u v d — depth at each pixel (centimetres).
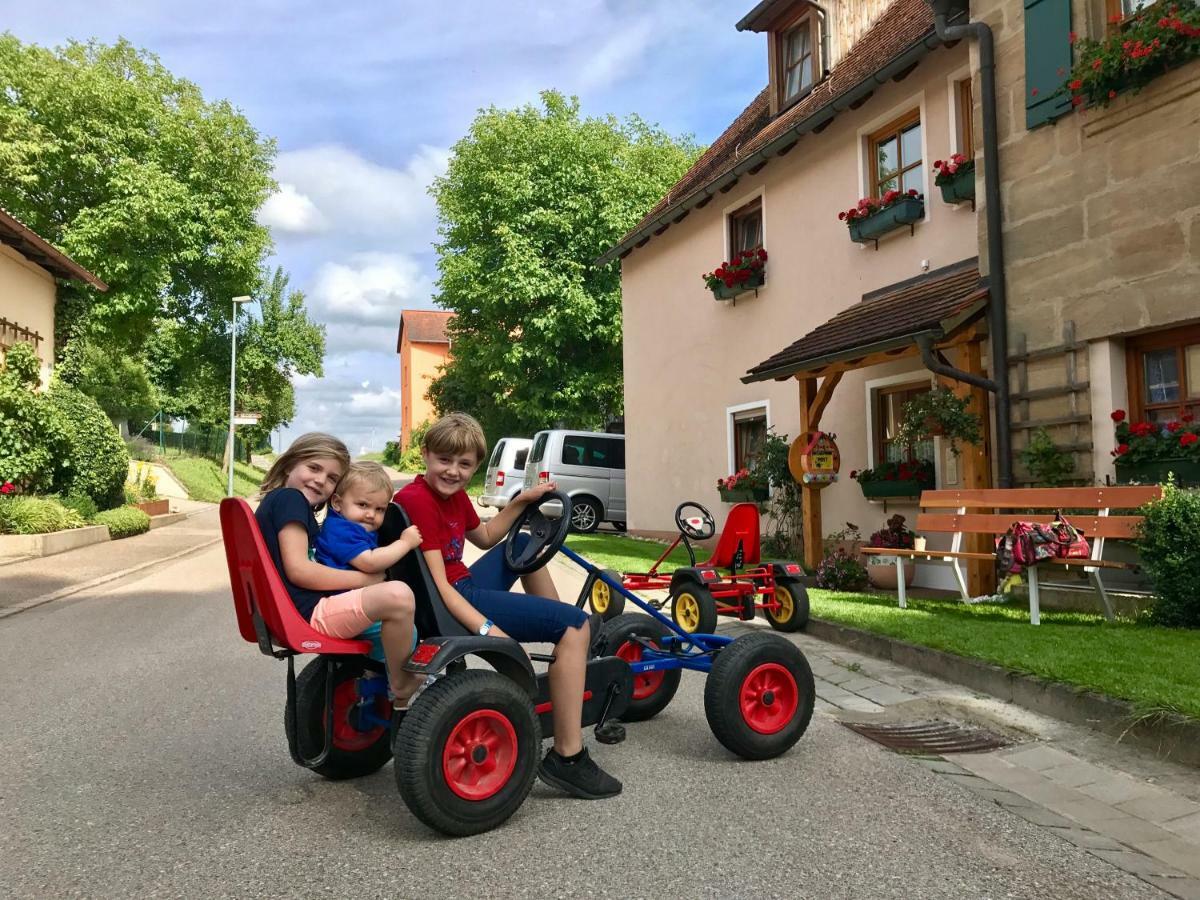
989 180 812
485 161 2778
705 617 677
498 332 2866
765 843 304
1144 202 683
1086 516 648
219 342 3872
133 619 811
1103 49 691
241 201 3125
